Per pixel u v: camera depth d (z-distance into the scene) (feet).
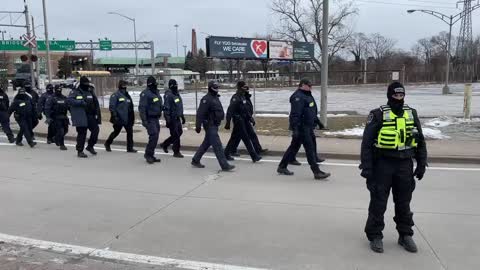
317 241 17.89
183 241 17.98
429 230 19.10
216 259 16.22
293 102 28.60
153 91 34.78
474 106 85.71
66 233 19.03
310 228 19.39
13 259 16.39
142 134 49.21
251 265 15.67
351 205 22.84
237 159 36.24
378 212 16.75
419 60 374.02
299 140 29.27
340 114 68.95
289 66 272.10
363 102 99.55
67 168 32.89
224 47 173.99
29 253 16.94
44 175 30.45
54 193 25.57
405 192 16.80
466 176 29.45
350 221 20.30
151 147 34.76
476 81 293.23
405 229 16.97
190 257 16.40
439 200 23.75
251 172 31.14
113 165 33.96
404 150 16.44
